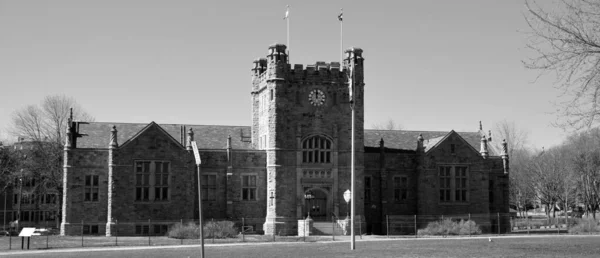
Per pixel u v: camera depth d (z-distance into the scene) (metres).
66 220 70.88
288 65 75.31
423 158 80.56
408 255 41.25
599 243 51.28
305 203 78.31
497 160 86.25
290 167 74.50
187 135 78.19
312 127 75.50
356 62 77.44
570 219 92.06
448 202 80.56
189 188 72.94
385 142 86.00
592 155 99.06
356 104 76.88
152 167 71.94
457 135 81.88
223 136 82.94
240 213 75.31
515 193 130.25
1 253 49.91
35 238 65.88
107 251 50.69
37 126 95.75
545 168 108.94
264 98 78.69
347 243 55.12
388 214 80.69
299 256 42.06
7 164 98.00
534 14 26.09
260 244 57.06
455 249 45.62
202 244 24.56
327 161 75.88
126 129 78.25
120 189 70.69
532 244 50.53
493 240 58.03
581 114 26.02
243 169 75.88
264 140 78.00
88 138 75.31
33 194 107.94
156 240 62.97
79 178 71.56
